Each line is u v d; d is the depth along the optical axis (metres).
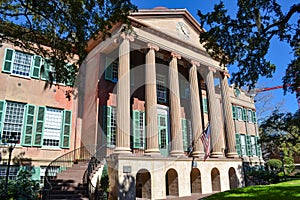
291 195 8.88
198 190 16.11
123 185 11.83
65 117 16.12
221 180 17.47
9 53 14.95
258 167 25.59
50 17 8.50
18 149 14.02
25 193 11.02
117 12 8.30
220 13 10.38
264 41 10.38
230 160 18.78
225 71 21.66
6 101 14.34
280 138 20.53
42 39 9.95
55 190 11.03
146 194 13.22
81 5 7.77
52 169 14.72
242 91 30.36
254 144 27.00
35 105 15.20
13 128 14.25
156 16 17.80
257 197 9.12
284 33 10.27
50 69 16.22
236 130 27.23
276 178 21.47
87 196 10.84
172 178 14.92
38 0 8.02
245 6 9.91
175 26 18.80
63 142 15.65
